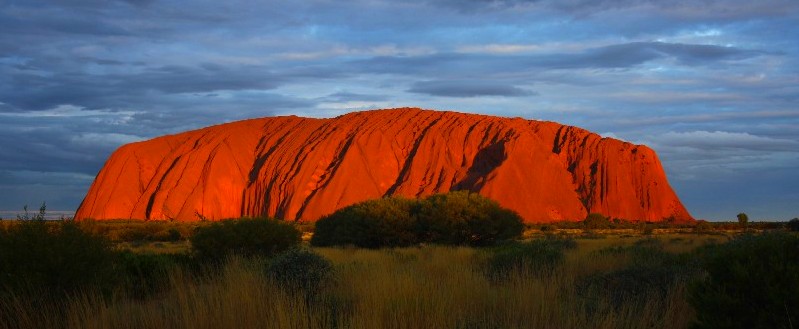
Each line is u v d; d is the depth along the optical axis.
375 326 6.43
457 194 41.78
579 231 85.94
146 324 7.00
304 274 10.48
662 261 13.49
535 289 8.20
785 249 6.48
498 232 39.50
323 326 6.64
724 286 6.32
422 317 6.87
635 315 7.35
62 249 9.21
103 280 9.66
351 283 10.09
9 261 8.96
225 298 7.43
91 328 6.90
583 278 11.76
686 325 7.32
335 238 42.47
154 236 60.72
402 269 11.34
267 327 6.55
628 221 124.12
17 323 7.58
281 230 21.55
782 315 5.96
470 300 8.02
